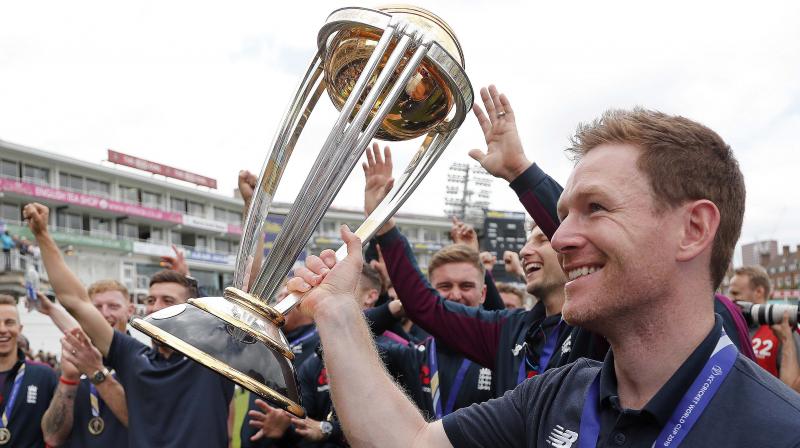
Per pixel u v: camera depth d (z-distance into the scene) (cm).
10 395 429
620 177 108
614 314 107
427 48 129
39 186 4534
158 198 5456
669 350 106
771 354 425
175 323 131
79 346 318
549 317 243
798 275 5512
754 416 96
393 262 270
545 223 218
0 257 3086
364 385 127
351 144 126
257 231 149
